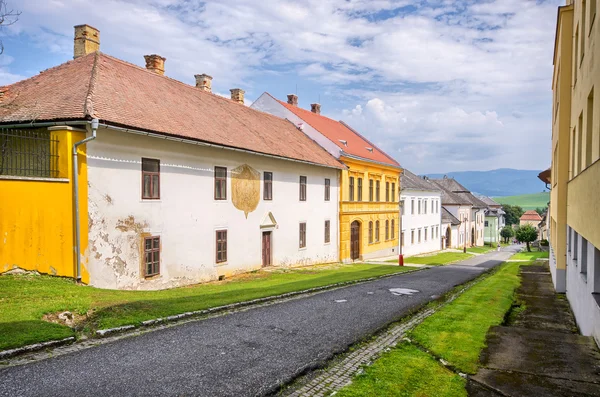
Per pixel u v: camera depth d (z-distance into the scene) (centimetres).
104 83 1639
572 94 1450
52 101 1477
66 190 1334
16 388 634
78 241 1339
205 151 1858
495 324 1065
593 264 912
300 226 2669
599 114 823
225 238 2005
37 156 1395
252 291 1508
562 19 1577
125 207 1494
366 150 3806
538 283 2059
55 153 1345
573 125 1401
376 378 695
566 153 1620
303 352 844
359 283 1906
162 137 1585
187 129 1750
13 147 1441
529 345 869
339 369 759
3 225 1370
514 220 12962
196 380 687
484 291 1644
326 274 2241
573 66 1409
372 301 1423
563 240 1678
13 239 1372
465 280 2112
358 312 1233
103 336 894
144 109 1666
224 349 845
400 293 1616
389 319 1152
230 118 2325
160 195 1641
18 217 1367
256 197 2220
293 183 2572
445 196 6806
